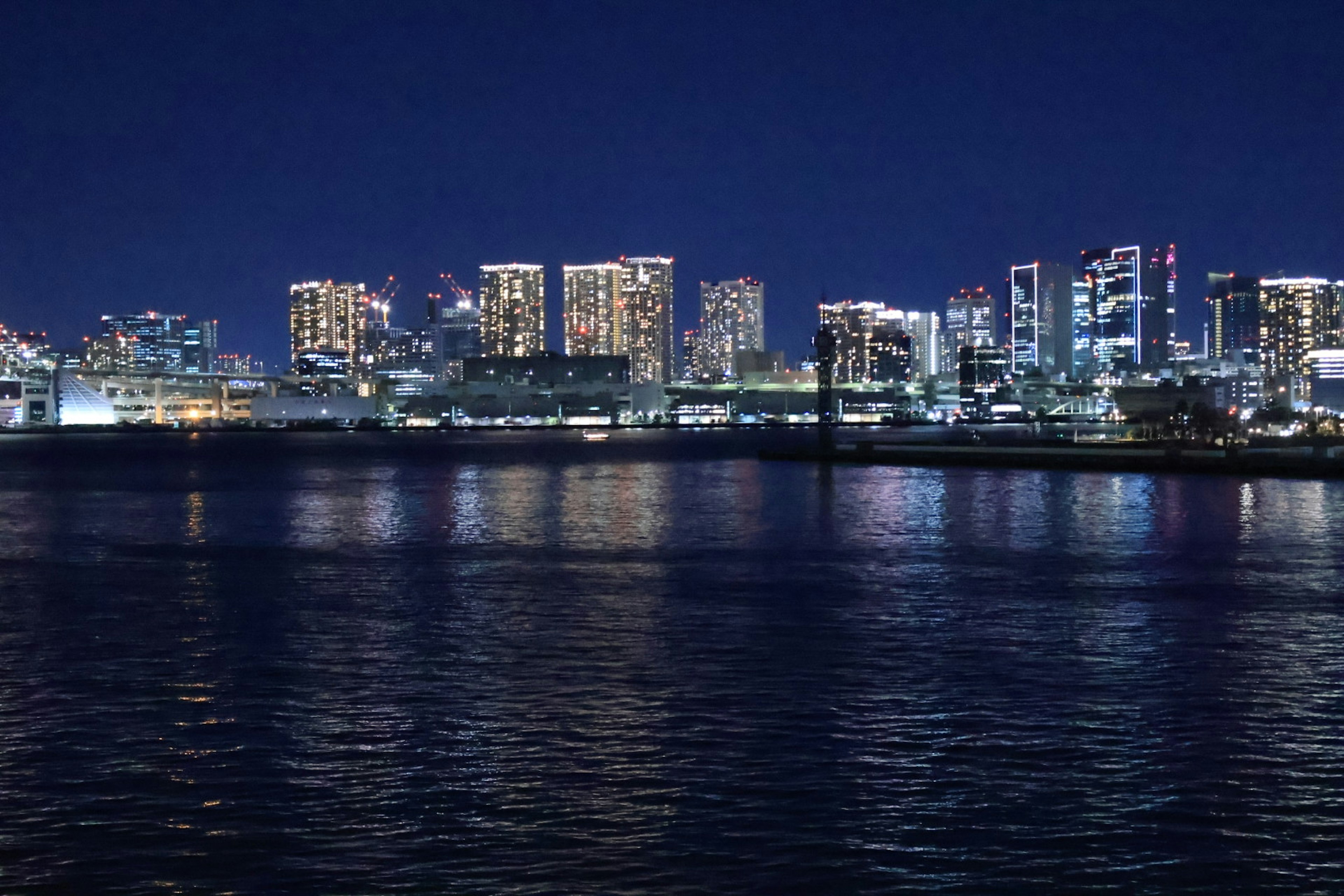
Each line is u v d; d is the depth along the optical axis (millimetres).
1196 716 21453
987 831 16047
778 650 27859
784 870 14883
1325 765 18609
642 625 31266
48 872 14914
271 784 17969
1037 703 22453
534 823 16391
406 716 21781
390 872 14844
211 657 27281
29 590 38875
